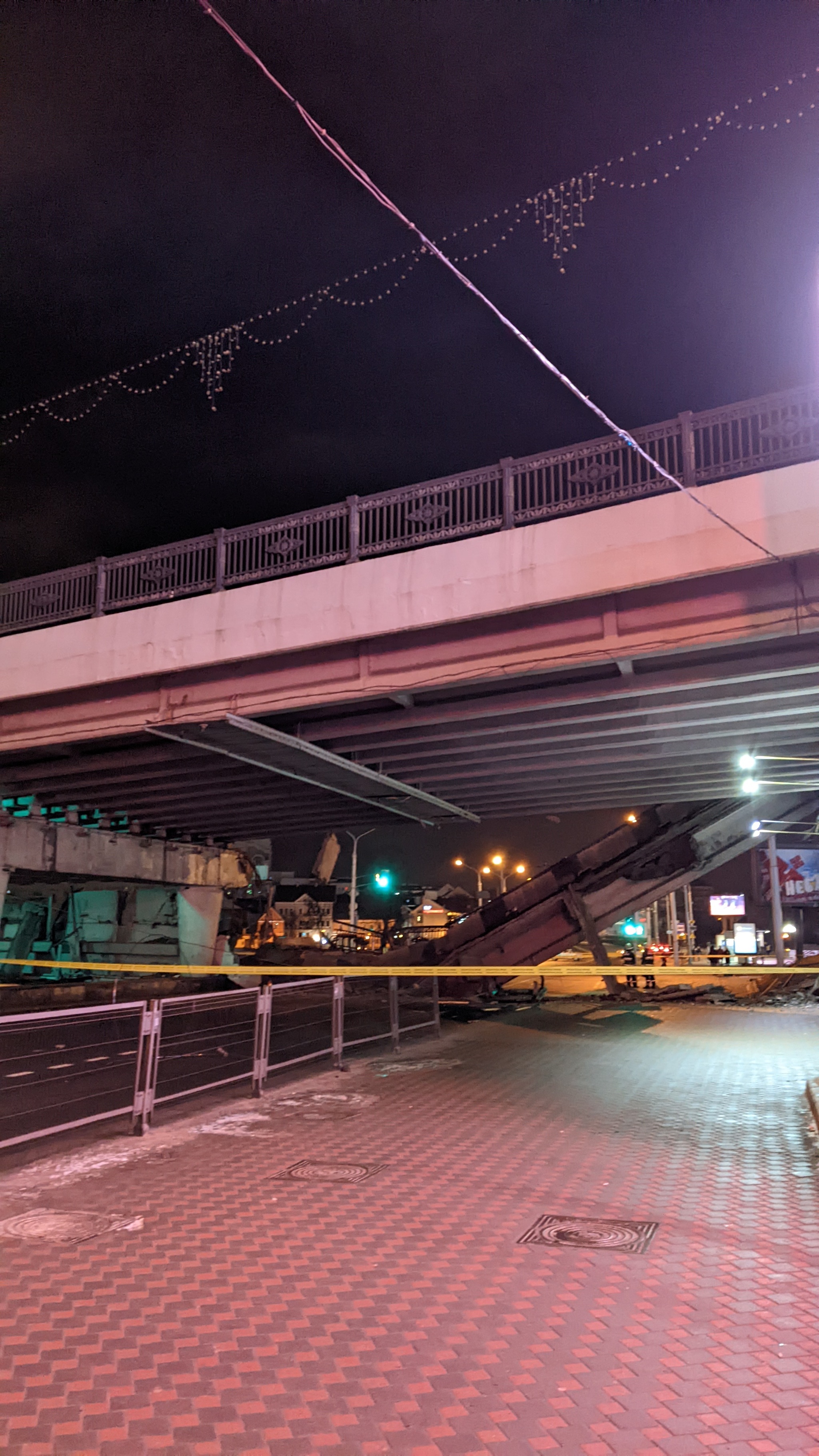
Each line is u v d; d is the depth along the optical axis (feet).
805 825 84.07
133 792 81.30
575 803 83.76
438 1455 10.77
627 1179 23.65
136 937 126.31
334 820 99.81
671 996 88.58
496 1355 13.44
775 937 112.16
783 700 51.39
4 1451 10.87
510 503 47.29
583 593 44.45
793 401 41.50
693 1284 16.34
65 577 62.13
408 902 313.73
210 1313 15.06
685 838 81.76
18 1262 17.57
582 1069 43.68
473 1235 19.15
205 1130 29.55
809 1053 50.65
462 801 83.25
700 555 42.01
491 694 52.37
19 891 127.75
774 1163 25.34
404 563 49.49
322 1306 15.35
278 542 53.83
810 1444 11.00
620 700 51.72
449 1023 68.74
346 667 51.55
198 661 55.11
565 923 84.17
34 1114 33.45
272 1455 10.80
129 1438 11.19
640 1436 11.19
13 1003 87.86
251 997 35.60
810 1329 14.37
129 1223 19.99
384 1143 27.68
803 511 40.04
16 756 72.38
